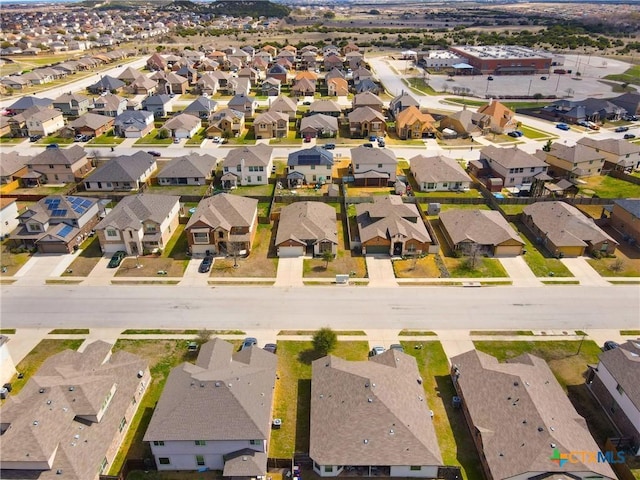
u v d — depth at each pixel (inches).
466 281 2608.3
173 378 1786.4
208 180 3806.6
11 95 6604.3
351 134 5014.8
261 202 3489.2
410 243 2819.9
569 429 1605.6
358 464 1529.3
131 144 4709.6
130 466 1609.3
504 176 3794.3
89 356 1902.1
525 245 2974.9
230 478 1535.4
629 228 3056.1
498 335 2213.3
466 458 1633.9
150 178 3740.2
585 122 5413.4
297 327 2255.2
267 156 3848.4
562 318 2325.3
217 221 2773.1
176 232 3088.1
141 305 2401.6
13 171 3698.3
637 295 2500.0
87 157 4037.9
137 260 2783.0
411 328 2255.2
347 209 3297.2
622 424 1723.7
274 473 1585.9
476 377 1831.9
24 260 2770.7
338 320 2304.4
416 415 1676.9
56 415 1569.9
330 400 1724.9
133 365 1891.0
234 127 4955.7
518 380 1748.3
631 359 1777.8
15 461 1432.1
